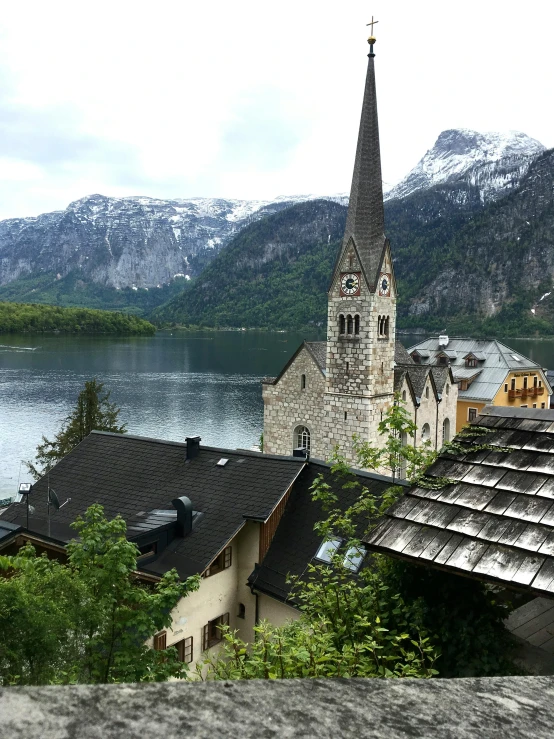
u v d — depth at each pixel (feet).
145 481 112.98
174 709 10.83
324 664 34.50
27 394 473.67
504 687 13.52
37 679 45.52
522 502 32.81
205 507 100.12
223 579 94.07
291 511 99.55
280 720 10.94
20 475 286.05
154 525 94.22
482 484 35.17
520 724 11.87
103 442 129.08
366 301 176.14
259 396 499.10
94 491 114.11
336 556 52.39
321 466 103.65
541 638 36.06
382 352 183.52
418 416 210.79
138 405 458.91
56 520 106.11
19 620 45.83
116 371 635.66
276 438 205.77
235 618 96.73
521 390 314.35
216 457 112.57
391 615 38.45
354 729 10.96
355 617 37.47
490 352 324.19
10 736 9.46
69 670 46.88
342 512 94.07
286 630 46.73
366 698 12.23
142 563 90.22
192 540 93.61
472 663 34.09
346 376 182.70
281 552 94.73
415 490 36.70
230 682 12.05
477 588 35.70
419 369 221.05
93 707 10.52
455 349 338.54
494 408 41.88
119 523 59.11
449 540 32.14
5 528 100.94
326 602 43.60
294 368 198.49
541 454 35.99
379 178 178.19
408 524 34.30
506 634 35.68
